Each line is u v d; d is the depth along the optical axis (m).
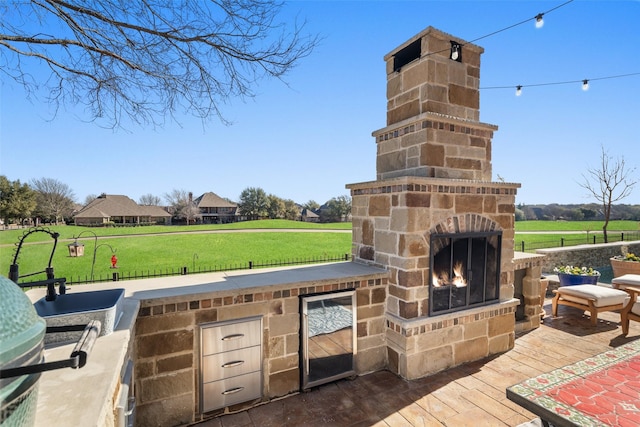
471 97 4.48
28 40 2.98
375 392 3.59
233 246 19.41
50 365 0.97
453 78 4.31
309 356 3.60
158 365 2.93
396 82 4.61
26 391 0.96
